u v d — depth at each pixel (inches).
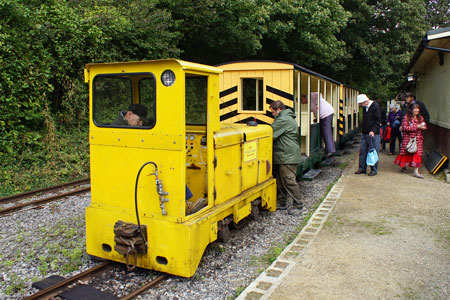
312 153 361.4
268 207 249.1
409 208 260.2
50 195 303.0
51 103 422.9
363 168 381.4
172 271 158.9
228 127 221.1
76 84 425.7
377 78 1013.2
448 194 295.0
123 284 160.6
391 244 196.7
